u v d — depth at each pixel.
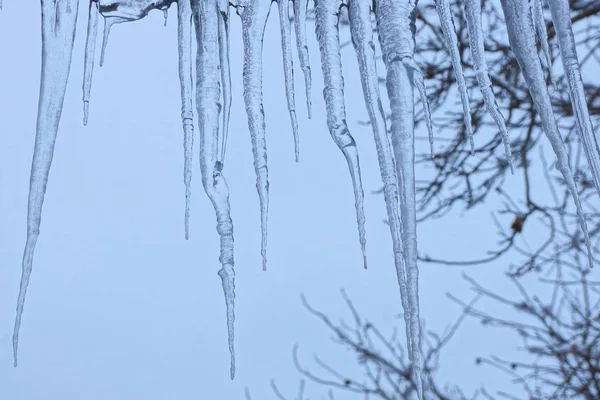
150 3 2.24
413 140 2.09
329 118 2.17
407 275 2.04
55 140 2.15
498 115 2.11
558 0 2.15
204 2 2.24
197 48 2.24
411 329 2.03
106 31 2.22
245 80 2.22
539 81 2.13
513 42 2.16
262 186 2.19
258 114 2.21
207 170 2.21
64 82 2.16
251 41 2.23
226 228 2.20
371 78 2.13
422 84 2.11
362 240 2.13
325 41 2.19
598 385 3.65
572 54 2.12
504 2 2.17
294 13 2.24
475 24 2.15
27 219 2.13
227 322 2.19
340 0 2.21
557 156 2.11
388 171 2.10
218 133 2.22
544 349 3.81
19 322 2.12
